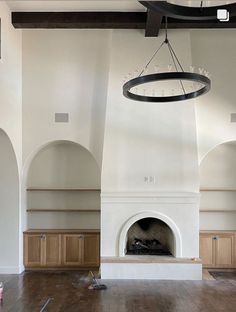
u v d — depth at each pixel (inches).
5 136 252.8
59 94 285.4
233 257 285.4
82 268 287.4
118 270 261.6
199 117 278.7
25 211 295.0
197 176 268.2
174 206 267.1
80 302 209.9
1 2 236.7
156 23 247.1
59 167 306.7
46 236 287.3
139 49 276.5
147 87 273.7
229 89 281.0
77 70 286.4
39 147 284.5
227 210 298.2
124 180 269.3
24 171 286.8
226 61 284.2
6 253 276.5
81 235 287.3
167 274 260.5
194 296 221.9
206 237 286.8
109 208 267.9
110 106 274.2
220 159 305.6
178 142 270.5
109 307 201.8
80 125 283.7
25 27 265.3
